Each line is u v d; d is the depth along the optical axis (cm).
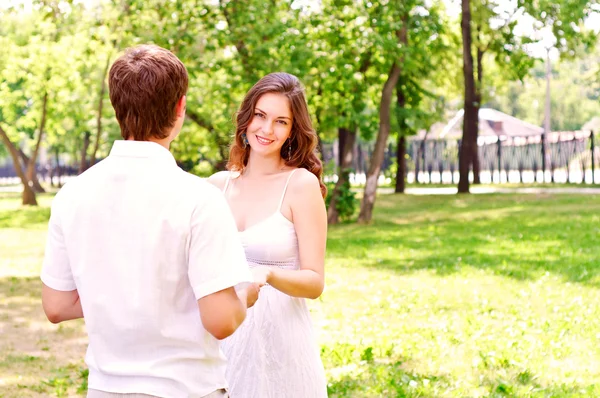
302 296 334
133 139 249
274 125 355
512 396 606
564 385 634
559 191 3103
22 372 726
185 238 238
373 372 680
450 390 626
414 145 4959
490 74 3538
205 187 245
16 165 3284
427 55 2456
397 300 1026
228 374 350
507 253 1443
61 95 3000
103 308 242
